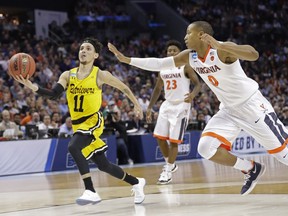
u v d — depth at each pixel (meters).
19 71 5.73
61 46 21.19
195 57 5.84
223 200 6.28
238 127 5.97
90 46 6.24
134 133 15.25
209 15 28.53
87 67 6.26
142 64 6.17
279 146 5.79
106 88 17.36
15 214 6.00
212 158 5.94
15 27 22.19
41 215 5.83
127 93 6.39
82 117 6.21
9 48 19.50
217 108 19.64
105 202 6.72
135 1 28.66
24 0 23.88
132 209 5.98
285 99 23.12
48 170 13.55
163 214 5.45
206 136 5.92
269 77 24.89
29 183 10.32
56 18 23.86
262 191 6.97
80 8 25.95
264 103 5.85
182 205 6.04
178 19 27.48
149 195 7.21
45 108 14.99
